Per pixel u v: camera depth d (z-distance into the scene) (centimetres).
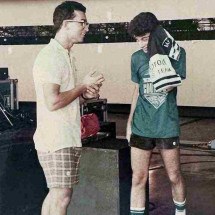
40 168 325
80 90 243
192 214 379
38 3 1071
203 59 955
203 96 963
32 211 331
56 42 244
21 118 499
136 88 299
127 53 1015
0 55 1124
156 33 273
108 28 1023
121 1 1005
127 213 310
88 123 297
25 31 1091
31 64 1097
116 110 1036
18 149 334
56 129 242
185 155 607
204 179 487
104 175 299
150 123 287
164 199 418
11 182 336
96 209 305
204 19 942
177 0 961
